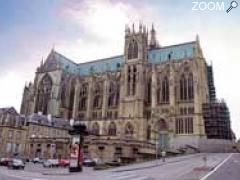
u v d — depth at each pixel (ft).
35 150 334.24
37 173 146.41
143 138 384.06
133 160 210.18
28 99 506.89
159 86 412.36
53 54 513.45
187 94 383.65
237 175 109.81
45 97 483.51
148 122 400.88
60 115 469.98
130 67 435.12
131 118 400.67
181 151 317.22
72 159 150.92
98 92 476.95
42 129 377.30
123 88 428.56
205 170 132.36
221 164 165.99
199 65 395.34
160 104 399.85
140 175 119.55
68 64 533.55
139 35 442.09
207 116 374.84
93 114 468.34
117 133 403.13
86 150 275.59
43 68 508.12
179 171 132.77
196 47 402.31
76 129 153.58
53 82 478.18
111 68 492.54
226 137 368.68
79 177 117.60
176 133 372.79
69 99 495.00
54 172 153.17
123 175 122.93
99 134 398.42
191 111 371.76
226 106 379.55
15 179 106.73
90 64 537.65
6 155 333.42
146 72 433.48
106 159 264.31
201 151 348.18
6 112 362.33
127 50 448.24
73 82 510.17
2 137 336.70
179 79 399.03
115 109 441.68
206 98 406.62
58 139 317.22
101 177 115.55
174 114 378.53
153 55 456.04
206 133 370.32
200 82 387.96
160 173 127.13
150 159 232.12
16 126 352.69
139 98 405.39
